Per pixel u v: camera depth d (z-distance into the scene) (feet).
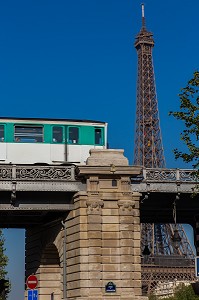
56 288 200.44
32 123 181.68
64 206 167.43
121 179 163.73
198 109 127.13
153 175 168.04
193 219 206.39
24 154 178.81
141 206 180.75
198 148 126.62
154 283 649.61
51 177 162.91
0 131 178.50
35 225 206.80
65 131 184.14
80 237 160.25
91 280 157.99
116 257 160.45
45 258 200.03
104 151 165.99
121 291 158.92
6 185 159.94
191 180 169.89
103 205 162.09
